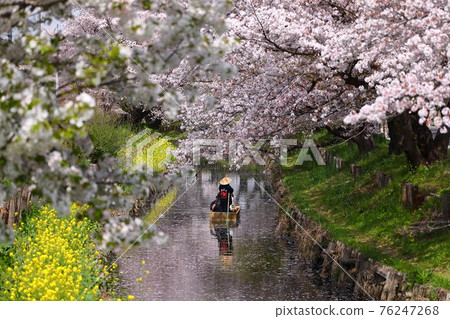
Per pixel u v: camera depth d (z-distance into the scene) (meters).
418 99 9.43
